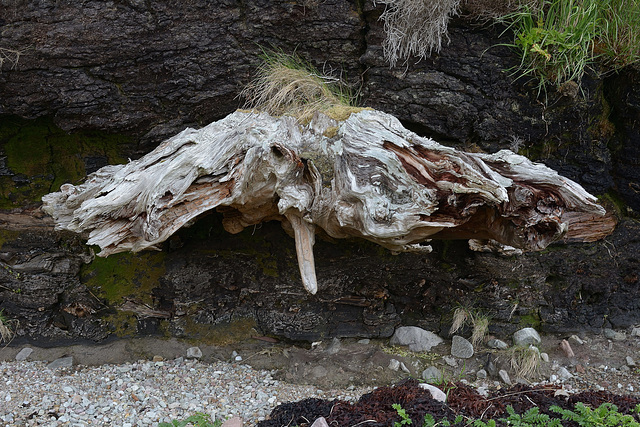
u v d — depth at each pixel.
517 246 2.84
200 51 3.60
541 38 3.48
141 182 3.10
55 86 3.57
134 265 4.18
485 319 4.13
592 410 2.81
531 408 2.83
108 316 4.23
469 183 2.57
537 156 3.97
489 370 3.90
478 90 3.71
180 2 3.49
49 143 3.96
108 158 4.02
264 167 2.98
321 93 3.68
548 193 2.62
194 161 3.02
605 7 3.58
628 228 4.10
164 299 4.23
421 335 4.17
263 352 4.16
